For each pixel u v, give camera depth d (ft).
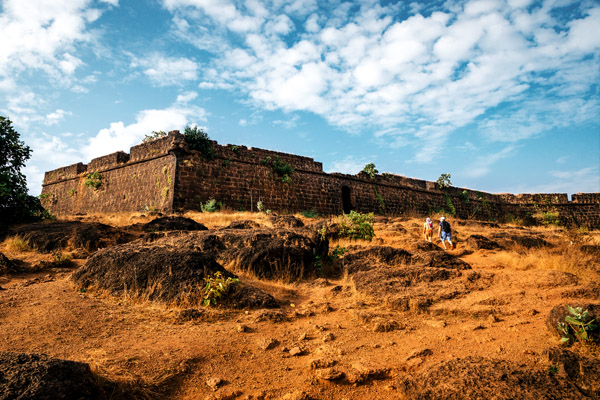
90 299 20.61
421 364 13.52
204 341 15.60
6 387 9.20
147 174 78.79
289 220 47.85
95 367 11.74
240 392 11.75
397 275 26.50
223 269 23.61
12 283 23.75
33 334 15.12
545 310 19.43
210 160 78.48
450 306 20.90
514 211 133.28
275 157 89.92
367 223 46.32
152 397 11.20
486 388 10.25
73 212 94.73
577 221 127.75
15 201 46.11
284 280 27.68
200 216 63.93
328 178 98.84
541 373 11.07
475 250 42.91
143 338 15.65
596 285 22.48
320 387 12.16
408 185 117.19
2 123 47.26
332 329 18.07
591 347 14.02
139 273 22.11
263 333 17.17
